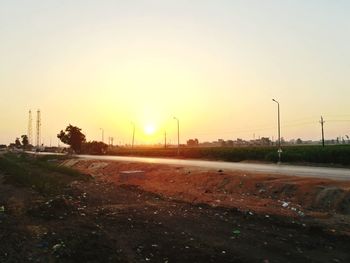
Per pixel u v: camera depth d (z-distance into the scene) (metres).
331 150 60.03
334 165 54.81
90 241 14.93
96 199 27.20
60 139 134.38
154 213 21.25
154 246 14.73
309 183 25.19
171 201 26.09
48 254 13.66
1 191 31.81
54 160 91.19
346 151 57.91
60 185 35.78
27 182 37.62
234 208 21.59
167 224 18.53
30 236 15.88
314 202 22.19
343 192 21.72
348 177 31.45
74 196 28.38
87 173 54.00
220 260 13.16
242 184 29.30
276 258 13.52
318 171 39.94
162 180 39.00
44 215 19.97
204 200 25.27
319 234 16.59
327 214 19.83
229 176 32.09
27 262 12.84
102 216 20.31
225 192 29.27
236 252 14.06
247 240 15.72
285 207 21.91
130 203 25.33
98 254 13.56
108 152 133.25
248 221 19.22
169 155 104.44
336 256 13.88
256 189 27.52
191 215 20.72
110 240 15.36
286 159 65.31
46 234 16.16
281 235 16.50
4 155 121.81
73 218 19.67
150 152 112.81
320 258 13.64
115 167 56.78
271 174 32.88
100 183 39.00
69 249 14.00
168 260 13.23
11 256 13.33
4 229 16.91
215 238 15.99
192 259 13.27
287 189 25.22
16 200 26.81
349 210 20.38
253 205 22.80
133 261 13.13
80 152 136.00
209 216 20.45
